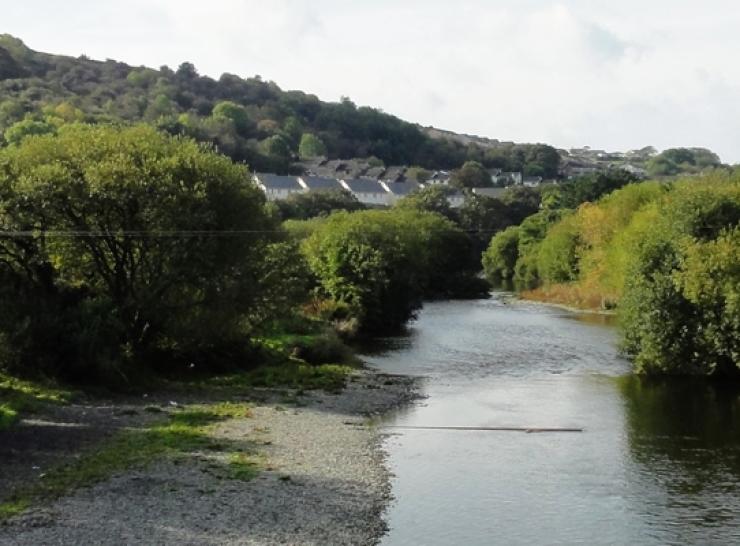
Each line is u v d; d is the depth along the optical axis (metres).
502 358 63.84
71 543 22.84
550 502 29.08
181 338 51.38
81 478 28.61
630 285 58.56
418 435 38.62
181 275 50.03
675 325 54.41
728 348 52.41
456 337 77.19
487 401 46.84
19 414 37.44
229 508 26.77
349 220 88.19
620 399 47.34
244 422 39.25
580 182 160.75
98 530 23.98
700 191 59.62
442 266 135.25
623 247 86.50
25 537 23.02
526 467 33.38
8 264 47.53
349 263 79.44
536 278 144.88
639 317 56.12
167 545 23.30
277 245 55.50
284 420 40.34
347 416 42.25
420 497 29.47
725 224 57.06
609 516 27.69
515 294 136.00
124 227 48.91
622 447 36.50
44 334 44.75
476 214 188.12
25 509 25.19
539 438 38.16
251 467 31.56
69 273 50.72
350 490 29.81
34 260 47.56
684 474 32.34
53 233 47.06
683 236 56.53
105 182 47.28
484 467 33.34
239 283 51.03
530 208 196.12
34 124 146.50
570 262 122.38
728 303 51.28
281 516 26.48
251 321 54.62
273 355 57.97
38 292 47.03
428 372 57.09
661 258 57.56
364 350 67.94
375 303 79.31
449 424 40.94
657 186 107.12
